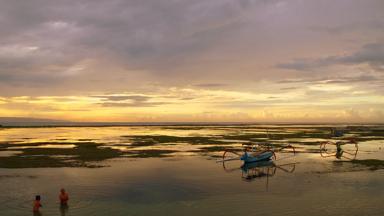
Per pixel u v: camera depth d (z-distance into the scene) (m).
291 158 37.38
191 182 24.58
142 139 64.56
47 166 30.81
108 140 61.78
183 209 18.11
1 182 24.08
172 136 74.75
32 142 56.69
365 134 82.75
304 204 18.88
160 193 21.36
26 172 27.94
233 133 89.44
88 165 31.47
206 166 31.52
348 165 32.16
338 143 41.94
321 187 22.88
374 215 17.00
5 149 44.59
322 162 34.31
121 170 28.98
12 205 18.61
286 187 22.98
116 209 18.08
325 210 17.78
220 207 18.42
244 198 20.19
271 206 18.55
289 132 94.88
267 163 33.59
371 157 38.06
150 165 31.75
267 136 73.06
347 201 19.42
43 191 21.58
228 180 25.38
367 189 22.20
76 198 20.06
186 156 38.16
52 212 17.52
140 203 19.17
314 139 64.62
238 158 36.38
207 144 53.25
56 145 50.75
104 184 23.64
